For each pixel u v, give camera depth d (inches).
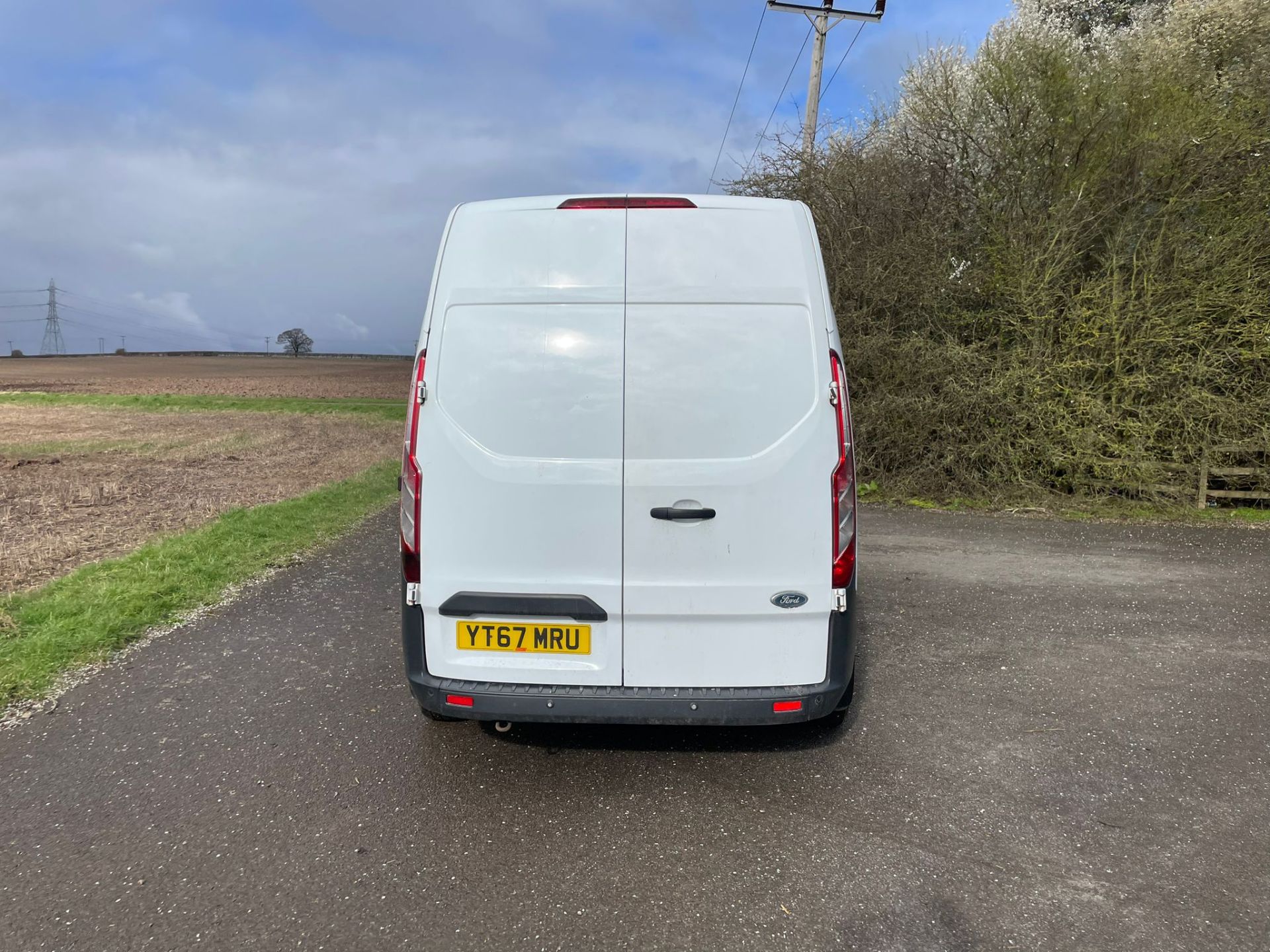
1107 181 389.1
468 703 120.3
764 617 117.9
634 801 121.6
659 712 118.1
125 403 1050.1
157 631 195.6
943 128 429.4
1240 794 123.3
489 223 119.2
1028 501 371.2
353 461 504.1
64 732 142.5
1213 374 354.9
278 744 138.8
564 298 116.3
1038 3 604.1
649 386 115.3
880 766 132.3
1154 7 554.3
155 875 102.7
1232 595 230.1
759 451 115.7
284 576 245.6
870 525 333.7
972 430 385.1
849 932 92.8
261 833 112.3
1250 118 375.2
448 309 118.3
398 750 136.9
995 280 386.3
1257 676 170.9
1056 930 93.1
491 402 117.1
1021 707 155.2
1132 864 105.7
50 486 406.0
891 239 413.7
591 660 119.6
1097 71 403.9
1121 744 140.0
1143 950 89.7
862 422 392.8
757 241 117.6
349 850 108.4
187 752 135.4
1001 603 223.1
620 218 117.9
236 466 485.1
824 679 119.8
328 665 174.4
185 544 264.4
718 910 96.7
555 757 135.3
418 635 122.0
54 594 211.0
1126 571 258.1
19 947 89.6
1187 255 361.1
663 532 116.4
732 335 115.7
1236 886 101.0
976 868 105.0
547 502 116.7
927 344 392.8
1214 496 366.0
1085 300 376.2
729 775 129.3
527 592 118.3
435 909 96.7
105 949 89.4
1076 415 372.5
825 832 113.3
